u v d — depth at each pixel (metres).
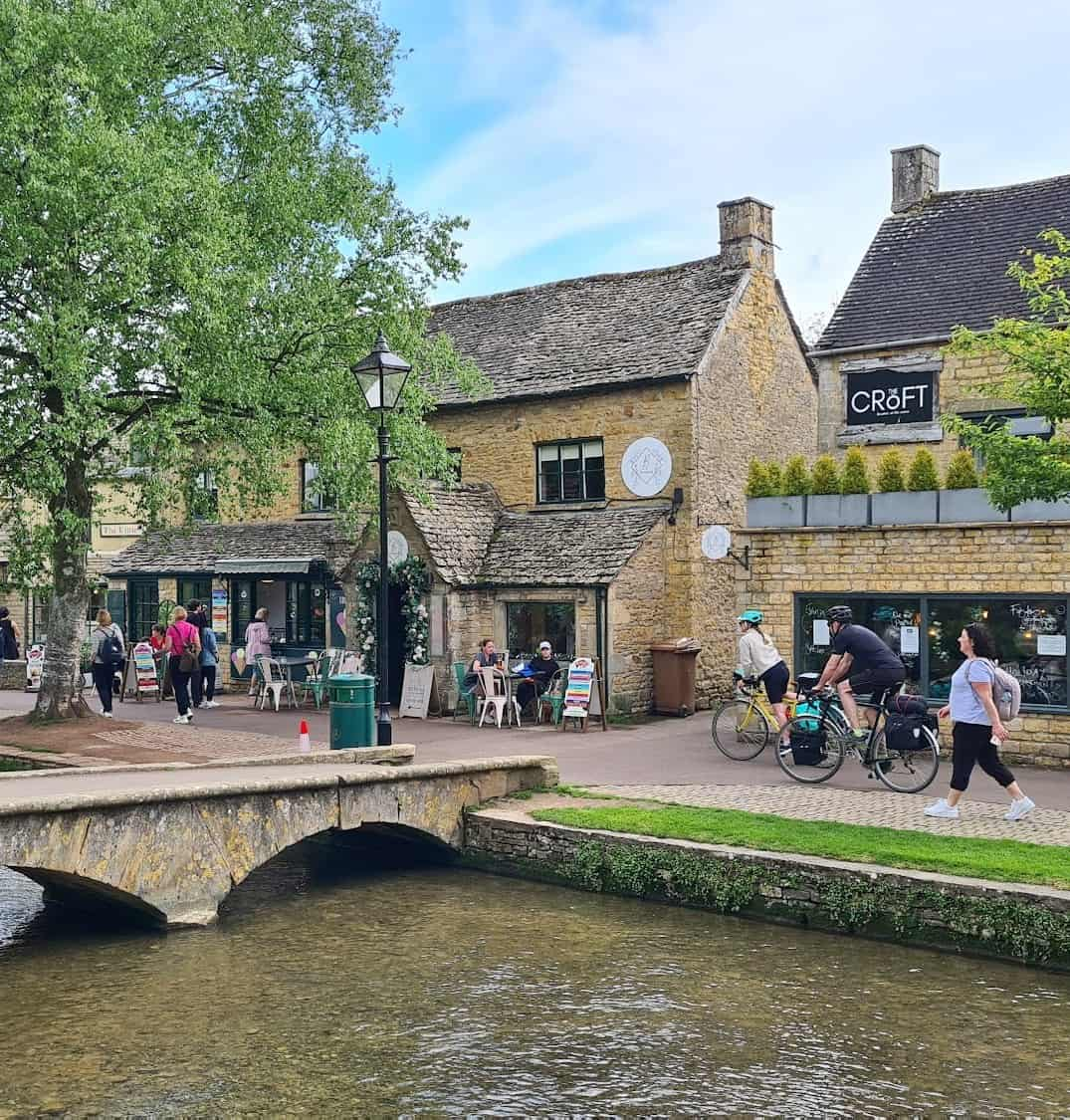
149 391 17.08
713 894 10.44
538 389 22.78
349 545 23.00
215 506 18.28
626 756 15.96
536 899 11.16
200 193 15.06
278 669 22.69
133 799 10.08
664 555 21.20
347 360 17.56
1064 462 11.31
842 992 8.43
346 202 17.56
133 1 15.70
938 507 15.49
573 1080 7.03
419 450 18.02
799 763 13.93
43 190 13.81
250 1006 8.34
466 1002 8.36
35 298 15.31
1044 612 14.61
